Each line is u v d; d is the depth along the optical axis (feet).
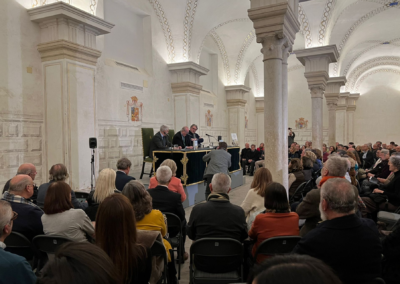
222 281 8.46
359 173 21.01
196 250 8.40
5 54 19.62
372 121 63.98
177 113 36.88
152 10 33.94
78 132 21.62
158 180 11.69
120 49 30.86
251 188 11.60
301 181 16.93
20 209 9.16
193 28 35.55
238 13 37.81
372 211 15.15
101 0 25.68
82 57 21.83
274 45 17.79
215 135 48.98
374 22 42.37
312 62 30.09
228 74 51.65
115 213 5.25
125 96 30.17
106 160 27.96
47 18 20.48
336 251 5.66
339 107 60.44
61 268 2.32
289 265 2.04
